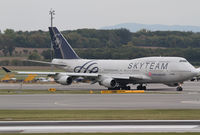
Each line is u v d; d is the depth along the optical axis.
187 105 154.25
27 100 178.12
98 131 99.81
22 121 115.81
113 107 149.25
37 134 96.25
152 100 174.88
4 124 110.94
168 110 138.62
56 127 105.75
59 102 169.12
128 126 106.75
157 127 105.00
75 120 117.25
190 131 98.81
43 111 137.88
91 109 143.38
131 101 171.12
